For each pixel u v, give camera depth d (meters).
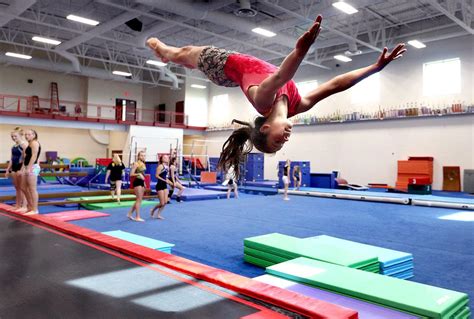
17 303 2.50
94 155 26.42
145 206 11.33
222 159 2.46
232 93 25.33
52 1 14.72
